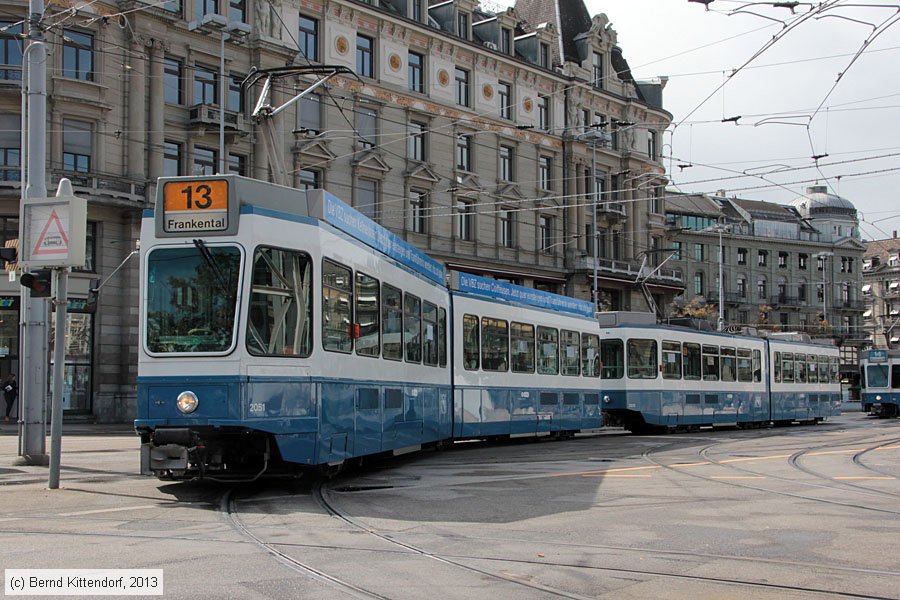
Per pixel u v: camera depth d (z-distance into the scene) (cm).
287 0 3819
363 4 4066
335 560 763
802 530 954
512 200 4834
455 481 1388
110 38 3341
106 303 3347
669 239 6116
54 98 3189
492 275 4756
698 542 878
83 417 3306
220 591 641
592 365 2619
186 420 1077
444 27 4603
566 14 5500
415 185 4350
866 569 760
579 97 5234
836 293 9550
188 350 1088
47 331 1625
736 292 8794
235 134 3597
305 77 3850
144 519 973
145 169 3425
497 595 656
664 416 2812
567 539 888
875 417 5172
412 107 4325
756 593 673
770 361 3538
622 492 1260
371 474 1498
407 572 723
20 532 881
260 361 1097
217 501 1127
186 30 3516
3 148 3169
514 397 2164
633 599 652
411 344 1609
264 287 1110
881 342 10519
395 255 1531
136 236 3388
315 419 1172
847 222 9800
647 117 5791
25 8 3144
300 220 1166
